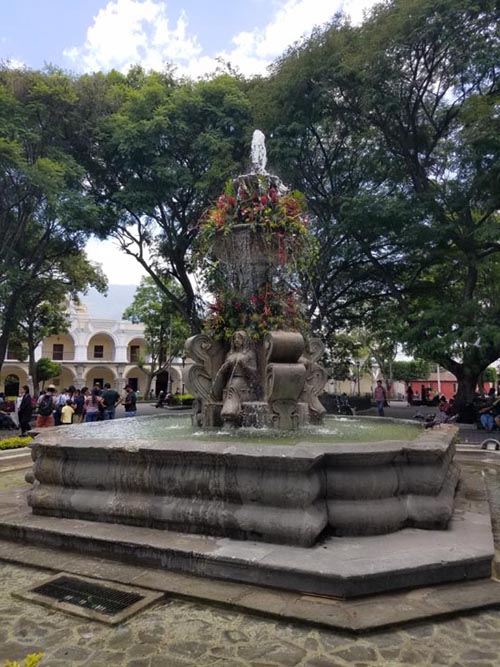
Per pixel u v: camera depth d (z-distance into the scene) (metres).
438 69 15.30
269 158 16.06
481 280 18.00
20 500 5.14
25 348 32.31
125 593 3.16
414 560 3.18
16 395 36.94
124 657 2.52
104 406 13.32
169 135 16.80
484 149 12.89
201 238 6.69
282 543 3.46
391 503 3.75
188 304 20.64
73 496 4.22
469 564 3.24
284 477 3.51
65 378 39.12
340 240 16.89
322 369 6.64
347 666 2.42
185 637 2.69
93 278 25.34
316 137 17.17
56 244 18.94
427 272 18.77
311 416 6.22
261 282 6.48
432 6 13.23
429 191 15.55
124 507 3.97
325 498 3.72
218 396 6.20
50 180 14.41
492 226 13.60
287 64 15.84
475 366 16.98
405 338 15.55
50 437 4.68
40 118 16.11
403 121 16.39
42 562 3.65
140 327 41.84
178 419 7.61
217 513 3.64
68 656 2.53
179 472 3.85
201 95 17.53
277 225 6.23
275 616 2.83
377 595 3.02
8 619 2.92
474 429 14.60
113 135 16.61
